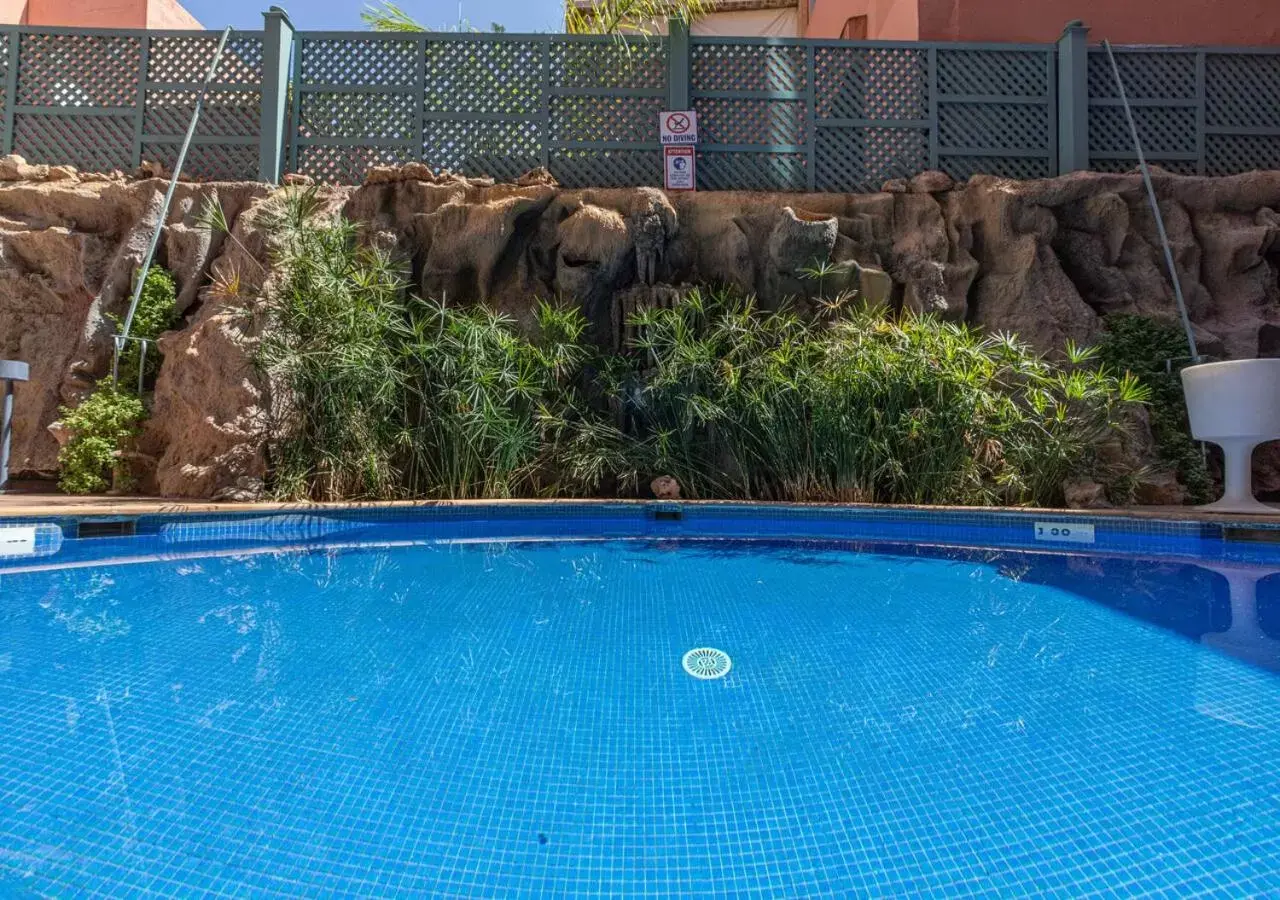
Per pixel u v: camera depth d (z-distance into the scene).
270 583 3.11
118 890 1.07
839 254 5.63
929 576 3.34
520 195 5.65
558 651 2.22
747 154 6.20
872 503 4.66
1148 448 4.93
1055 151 6.22
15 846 1.16
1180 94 6.28
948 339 4.64
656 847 1.22
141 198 5.61
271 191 5.72
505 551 3.96
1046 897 1.09
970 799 1.37
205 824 1.25
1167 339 5.29
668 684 1.95
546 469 5.18
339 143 6.09
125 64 6.03
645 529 4.64
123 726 1.62
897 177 6.24
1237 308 5.72
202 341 4.75
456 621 2.54
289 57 6.11
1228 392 4.34
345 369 4.45
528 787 1.41
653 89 6.21
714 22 13.26
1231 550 3.93
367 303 4.76
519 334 5.48
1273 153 6.27
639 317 5.25
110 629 2.38
